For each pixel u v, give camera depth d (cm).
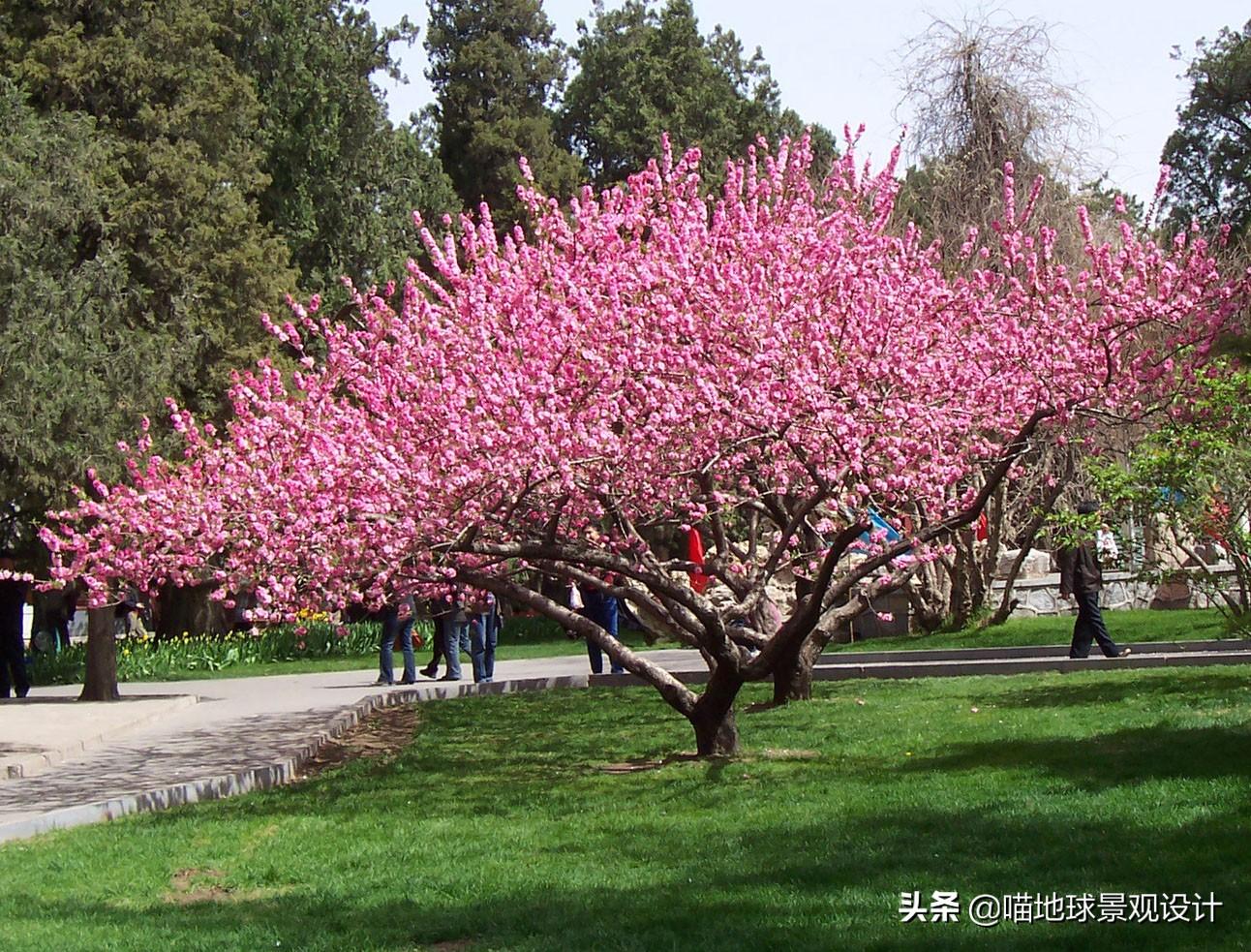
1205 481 1363
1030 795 849
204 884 771
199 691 2091
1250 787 823
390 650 2048
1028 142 2031
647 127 4294
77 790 1129
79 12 2422
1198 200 3781
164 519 1230
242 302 2506
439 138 4541
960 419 1253
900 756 1066
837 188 1551
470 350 1220
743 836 795
